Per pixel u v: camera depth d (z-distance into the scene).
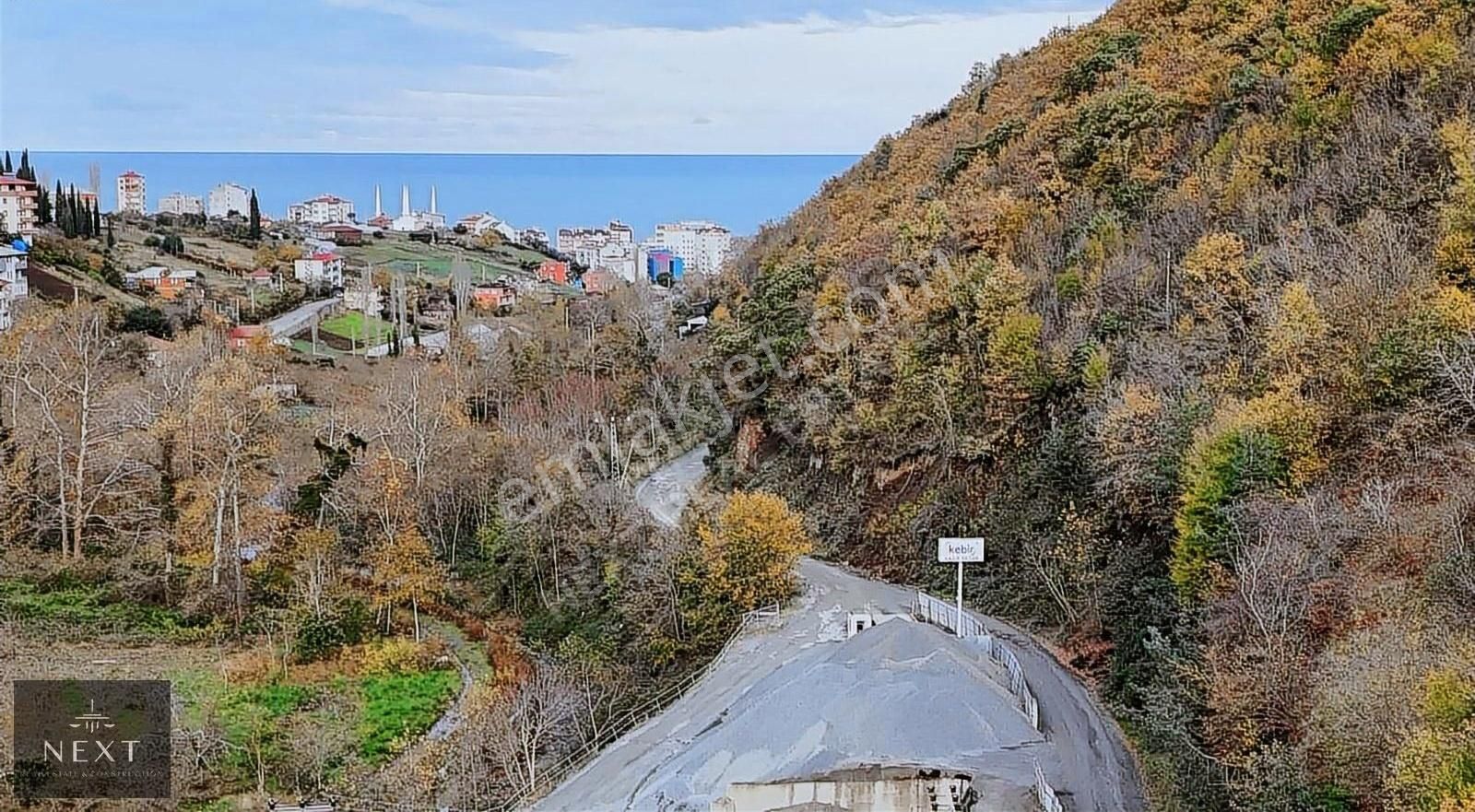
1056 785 34.03
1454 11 57.12
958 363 58.69
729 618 51.19
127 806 44.84
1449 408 35.22
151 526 71.44
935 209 71.38
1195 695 34.50
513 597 65.12
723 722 41.41
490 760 46.62
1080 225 63.31
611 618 55.53
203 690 55.09
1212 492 37.44
